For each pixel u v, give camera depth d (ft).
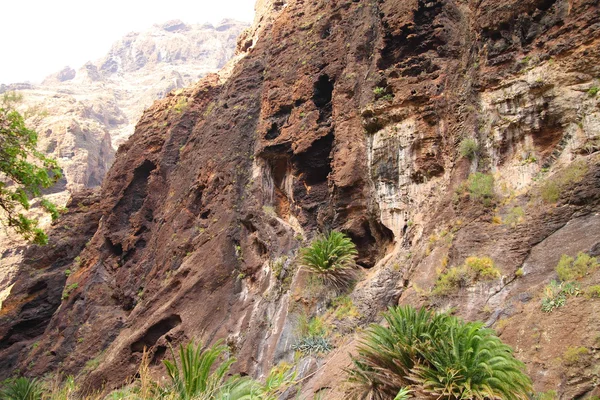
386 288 43.27
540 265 33.42
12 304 89.45
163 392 25.25
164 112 93.86
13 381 63.05
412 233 45.37
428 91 48.52
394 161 49.19
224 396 24.16
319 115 59.88
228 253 58.34
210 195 66.18
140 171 88.07
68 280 85.76
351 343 40.68
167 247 68.85
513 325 31.22
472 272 36.19
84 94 335.88
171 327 58.18
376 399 30.04
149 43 442.91
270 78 68.54
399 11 54.70
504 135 42.04
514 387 25.14
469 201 41.22
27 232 40.86
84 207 100.73
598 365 25.75
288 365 42.68
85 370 63.98
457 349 27.45
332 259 47.73
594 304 28.25
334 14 66.49
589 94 37.35
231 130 69.97
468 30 50.03
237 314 52.24
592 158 35.47
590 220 33.12
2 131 38.55
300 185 58.95
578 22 39.58
